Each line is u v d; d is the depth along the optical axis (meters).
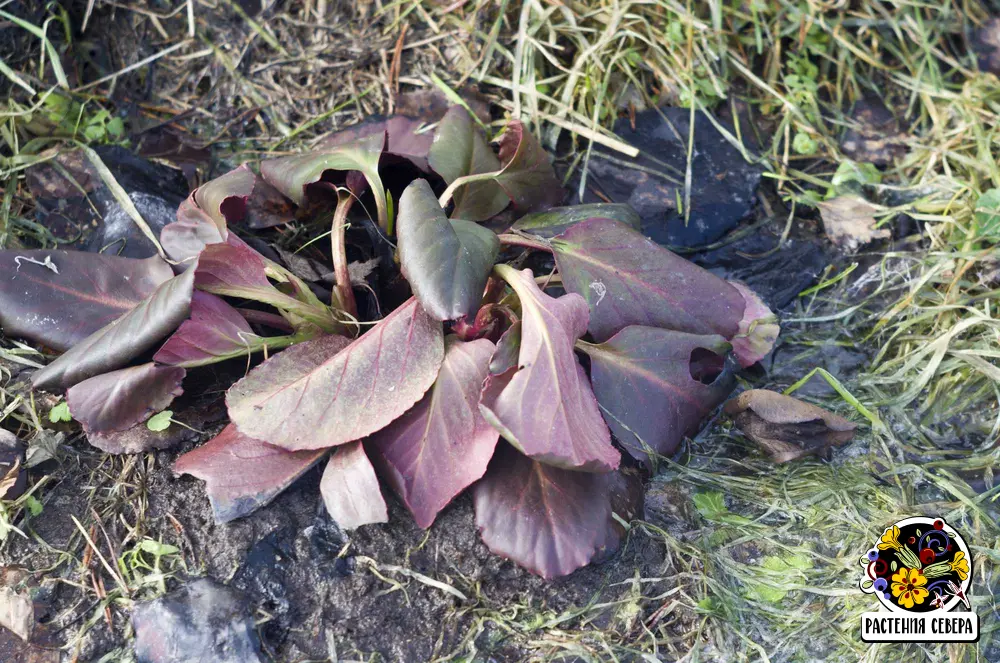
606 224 1.05
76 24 1.22
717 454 1.09
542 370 0.95
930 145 1.26
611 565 1.01
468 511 1.01
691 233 1.18
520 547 0.97
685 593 1.01
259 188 1.12
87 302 1.04
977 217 1.18
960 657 0.98
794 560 1.03
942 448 1.10
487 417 0.93
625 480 1.03
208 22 1.23
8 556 0.99
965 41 1.31
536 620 0.99
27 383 1.05
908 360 1.14
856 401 1.10
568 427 0.95
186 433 1.03
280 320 1.06
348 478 0.97
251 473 0.98
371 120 1.19
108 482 1.02
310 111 1.21
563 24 1.23
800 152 1.24
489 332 1.04
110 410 0.99
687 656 0.98
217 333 1.01
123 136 1.19
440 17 1.23
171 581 0.98
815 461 1.08
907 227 1.21
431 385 0.99
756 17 1.26
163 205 1.12
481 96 1.21
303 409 0.98
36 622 0.96
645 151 1.21
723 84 1.25
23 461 1.01
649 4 1.25
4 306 1.02
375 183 1.05
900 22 1.31
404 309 1.00
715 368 1.08
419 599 0.99
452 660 0.97
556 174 1.19
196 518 1.00
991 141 1.25
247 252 0.99
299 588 0.98
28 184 1.15
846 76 1.29
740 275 1.18
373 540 1.00
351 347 0.99
